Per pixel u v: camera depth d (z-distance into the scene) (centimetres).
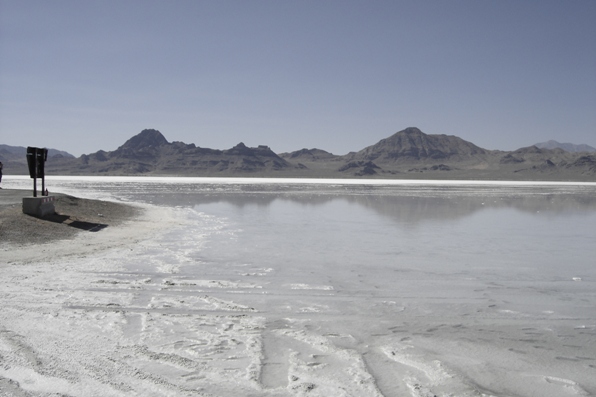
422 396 591
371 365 686
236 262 1412
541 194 6231
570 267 1423
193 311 916
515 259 1546
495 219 2861
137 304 948
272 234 2048
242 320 873
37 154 2061
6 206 2177
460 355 734
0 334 756
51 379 605
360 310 956
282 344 757
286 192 5894
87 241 1672
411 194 5734
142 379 615
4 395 558
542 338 816
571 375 670
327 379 633
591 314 957
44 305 917
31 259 1332
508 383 640
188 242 1766
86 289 1046
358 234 2097
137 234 1920
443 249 1727
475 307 995
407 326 866
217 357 696
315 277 1240
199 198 4466
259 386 605
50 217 2000
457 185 10238
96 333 777
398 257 1553
